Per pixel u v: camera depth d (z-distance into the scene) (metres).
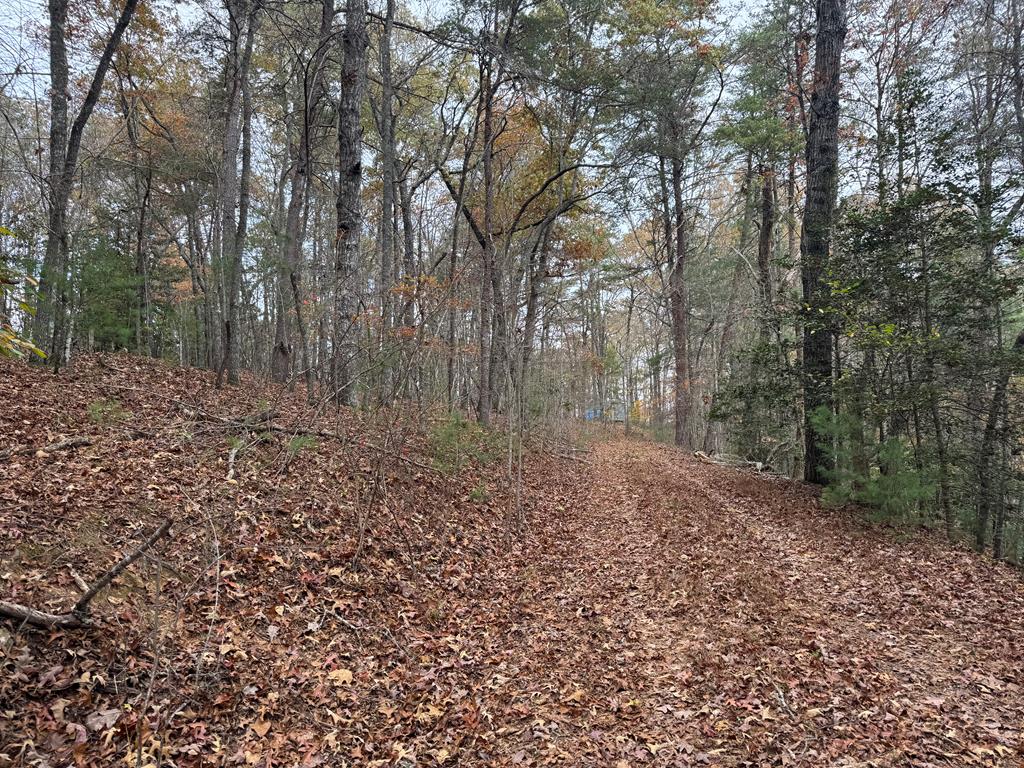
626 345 43.69
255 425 7.74
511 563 7.71
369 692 4.31
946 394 9.52
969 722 4.08
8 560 4.02
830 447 10.65
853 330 9.76
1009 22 12.26
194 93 19.92
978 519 9.91
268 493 6.43
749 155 21.98
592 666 5.02
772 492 12.31
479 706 4.34
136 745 3.18
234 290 12.20
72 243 10.16
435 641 5.28
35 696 3.27
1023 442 10.08
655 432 35.44
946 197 9.23
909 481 8.99
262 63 18.28
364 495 7.34
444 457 9.98
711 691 4.54
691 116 18.59
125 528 4.93
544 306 21.05
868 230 10.21
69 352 10.02
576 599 6.64
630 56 15.63
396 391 8.17
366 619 5.23
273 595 4.98
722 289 28.97
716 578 7.10
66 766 3.00
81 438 6.26
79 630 3.77
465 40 14.24
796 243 29.48
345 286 10.91
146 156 17.66
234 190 12.39
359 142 11.45
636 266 31.42
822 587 6.84
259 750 3.51
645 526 9.99
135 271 13.22
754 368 14.03
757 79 19.30
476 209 21.05
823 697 4.38
